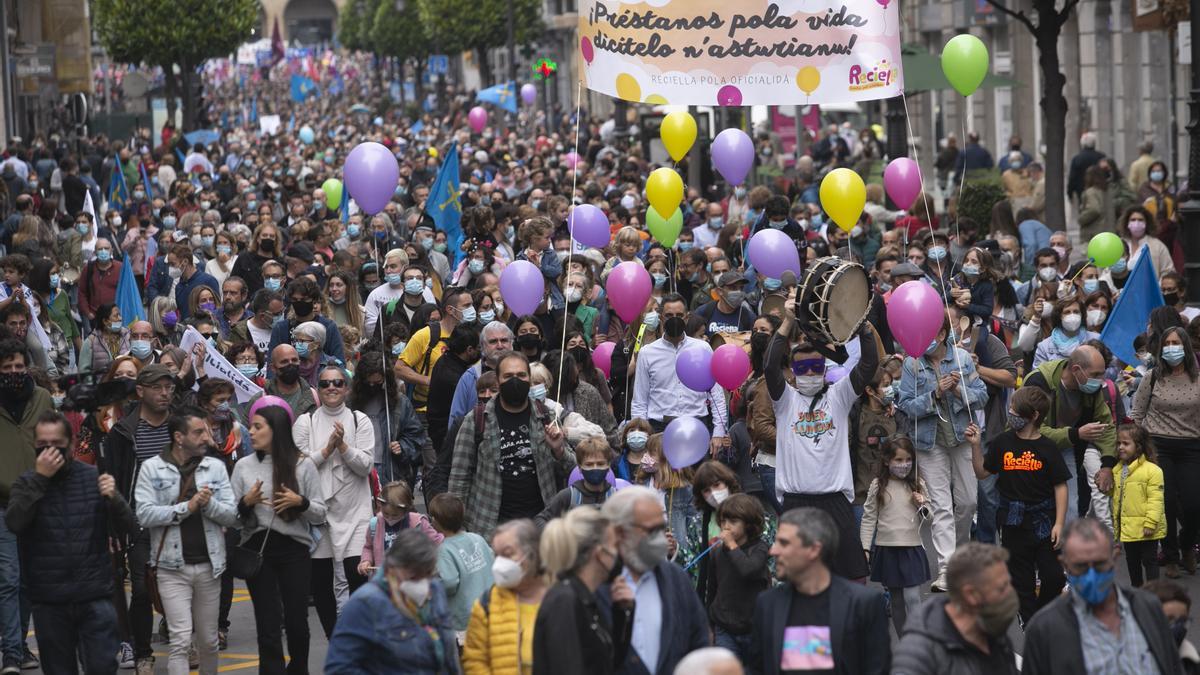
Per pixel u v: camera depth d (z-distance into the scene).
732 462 29.47
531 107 169.88
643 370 31.52
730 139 38.72
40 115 139.38
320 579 27.27
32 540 24.14
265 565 25.41
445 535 23.73
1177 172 83.50
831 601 18.38
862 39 31.72
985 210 67.88
